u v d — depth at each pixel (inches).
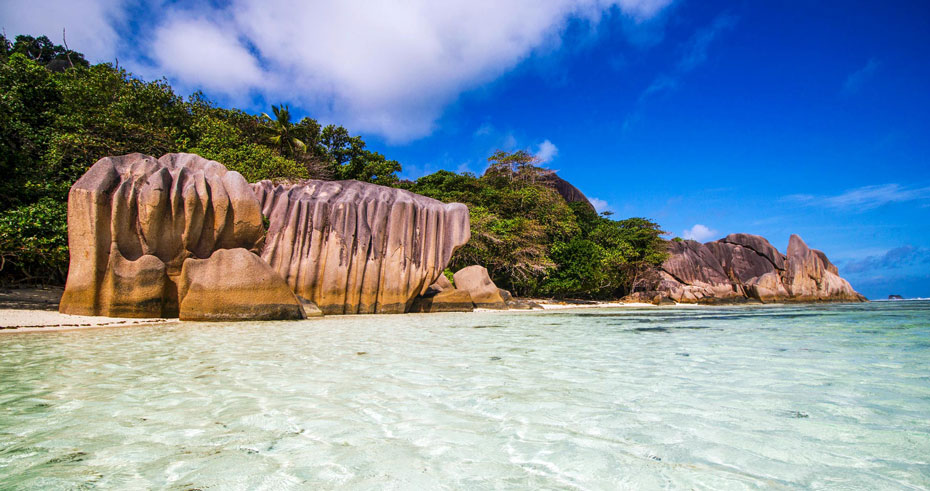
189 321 453.1
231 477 86.4
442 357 232.8
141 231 473.4
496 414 128.6
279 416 125.0
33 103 781.3
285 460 94.7
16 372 184.7
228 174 532.4
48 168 656.4
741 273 1626.5
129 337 315.0
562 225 1483.8
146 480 84.8
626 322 528.1
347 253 663.1
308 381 169.9
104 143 717.9
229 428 115.0
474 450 101.2
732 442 106.4
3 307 511.2
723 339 327.9
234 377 176.9
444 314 693.3
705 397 147.6
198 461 94.0
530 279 1258.6
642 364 213.2
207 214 508.1
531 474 88.4
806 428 116.5
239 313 469.1
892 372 191.0
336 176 1359.5
